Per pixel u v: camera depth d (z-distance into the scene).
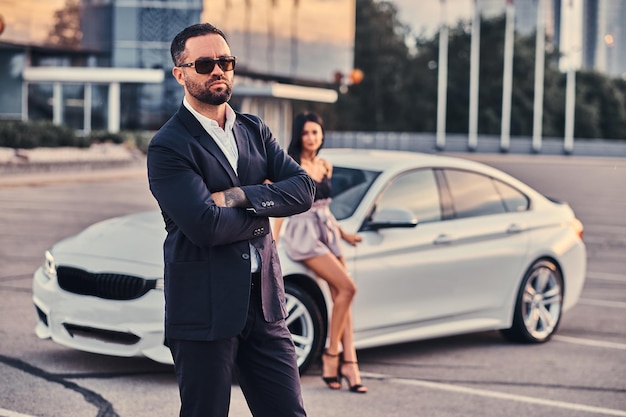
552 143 73.56
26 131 28.59
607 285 12.20
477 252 8.13
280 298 3.88
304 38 49.75
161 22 39.34
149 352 6.61
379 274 7.39
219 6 40.69
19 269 11.40
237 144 3.85
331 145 74.44
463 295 8.06
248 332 3.79
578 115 89.00
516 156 67.62
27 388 6.59
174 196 3.63
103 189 23.86
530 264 8.61
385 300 7.47
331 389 6.85
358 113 86.31
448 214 8.07
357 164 7.95
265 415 3.88
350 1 55.25
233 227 3.66
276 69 46.81
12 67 38.47
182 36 3.74
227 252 3.72
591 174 41.62
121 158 30.92
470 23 87.62
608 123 93.81
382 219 7.40
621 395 6.99
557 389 7.11
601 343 8.76
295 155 6.73
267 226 3.84
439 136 73.00
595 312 10.32
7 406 6.16
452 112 87.44
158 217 7.68
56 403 6.28
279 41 46.97
